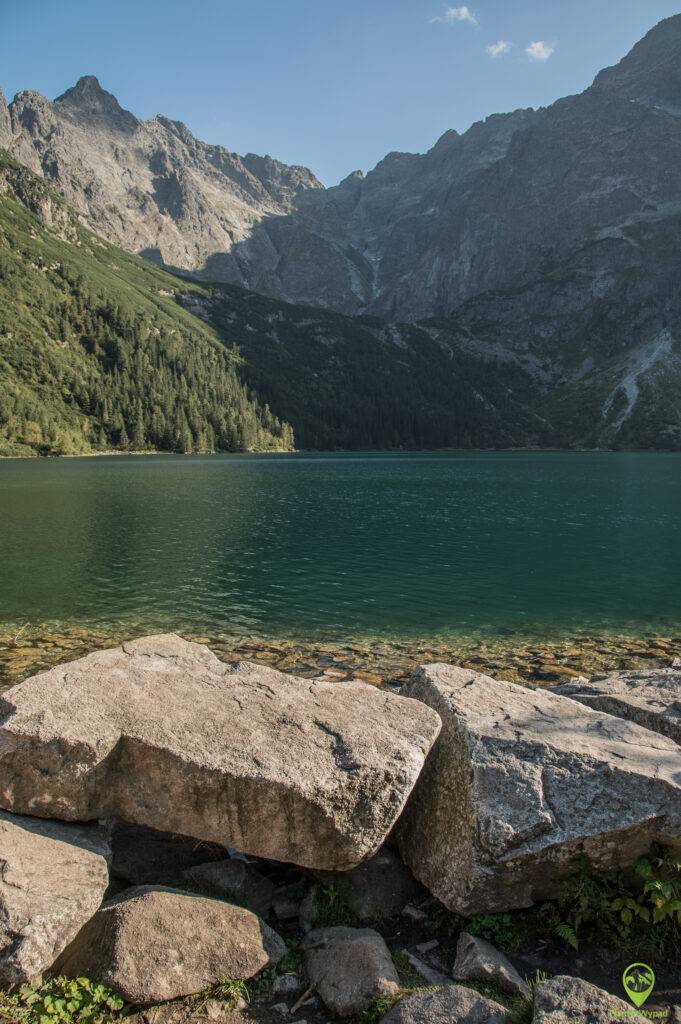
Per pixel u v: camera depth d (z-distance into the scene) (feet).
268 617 81.61
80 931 20.71
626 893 23.36
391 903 24.62
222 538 144.66
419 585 101.24
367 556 125.49
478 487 298.97
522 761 24.81
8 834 22.07
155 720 24.84
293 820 22.82
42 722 23.72
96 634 73.00
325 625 78.38
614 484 318.45
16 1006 18.26
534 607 88.33
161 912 21.12
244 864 25.23
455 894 23.24
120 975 19.35
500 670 61.87
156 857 25.80
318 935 22.43
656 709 31.55
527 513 198.80
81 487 273.75
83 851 22.53
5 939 18.76
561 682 58.54
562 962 21.83
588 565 118.42
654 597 94.38
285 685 29.07
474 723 26.71
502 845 22.54
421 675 32.81
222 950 20.80
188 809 23.36
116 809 24.38
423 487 297.53
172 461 540.93
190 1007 19.43
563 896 23.21
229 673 31.14
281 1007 19.84
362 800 23.18
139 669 29.43
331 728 25.40
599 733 27.37
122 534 148.05
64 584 98.22
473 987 20.26
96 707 25.11
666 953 22.26
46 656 64.64
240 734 24.58
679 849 23.31
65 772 23.31
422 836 25.62
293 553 127.65
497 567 116.06
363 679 58.44
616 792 23.72
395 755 24.16
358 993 19.58
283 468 448.65
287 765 23.21
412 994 19.42
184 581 101.71
